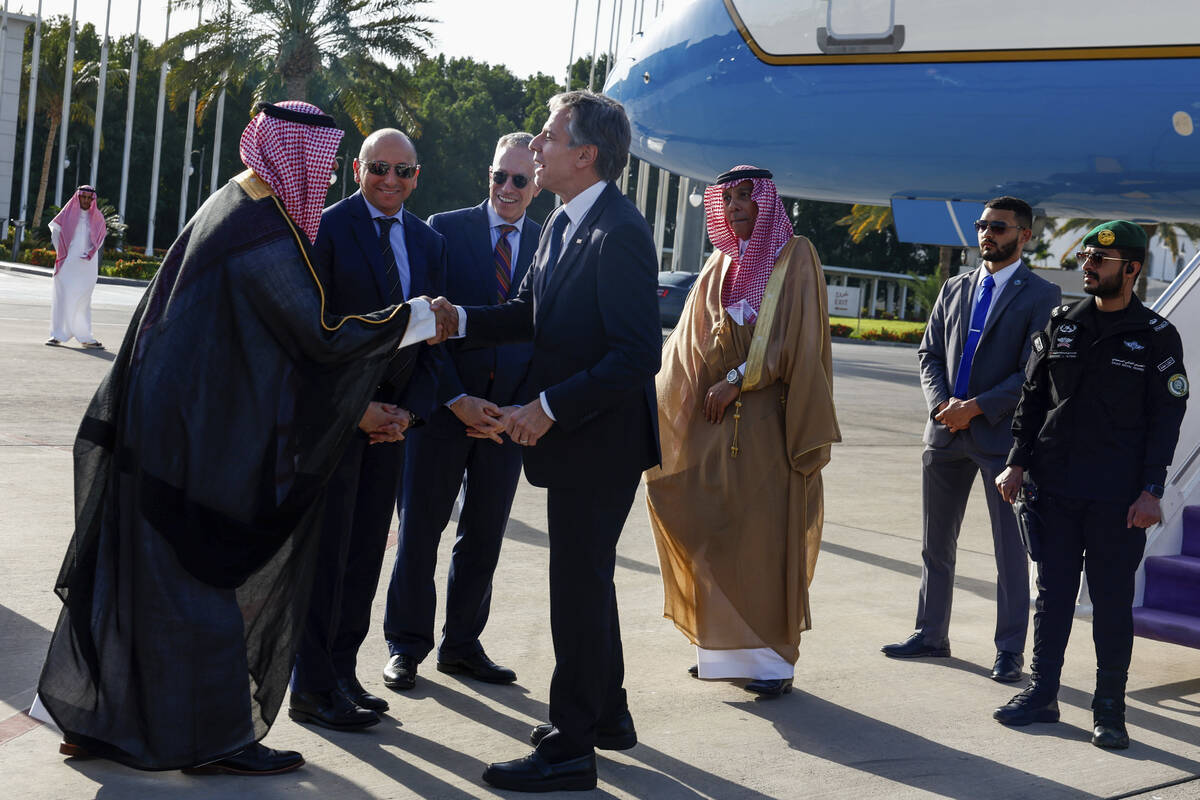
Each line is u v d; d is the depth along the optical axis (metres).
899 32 6.67
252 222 2.99
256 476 2.98
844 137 7.06
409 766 3.24
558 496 3.22
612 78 8.25
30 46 54.41
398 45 31.09
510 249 4.27
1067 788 3.34
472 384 4.14
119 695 2.96
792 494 4.11
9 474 6.58
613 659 3.40
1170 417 3.70
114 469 2.97
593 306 3.17
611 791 3.18
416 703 3.78
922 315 53.50
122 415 2.96
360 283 3.66
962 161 6.84
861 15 6.78
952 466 4.59
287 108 3.11
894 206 7.51
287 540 3.06
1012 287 4.50
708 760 3.45
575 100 3.20
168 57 31.70
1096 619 3.78
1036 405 3.93
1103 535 3.75
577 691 3.18
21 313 16.44
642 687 4.13
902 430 12.61
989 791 3.29
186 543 2.92
